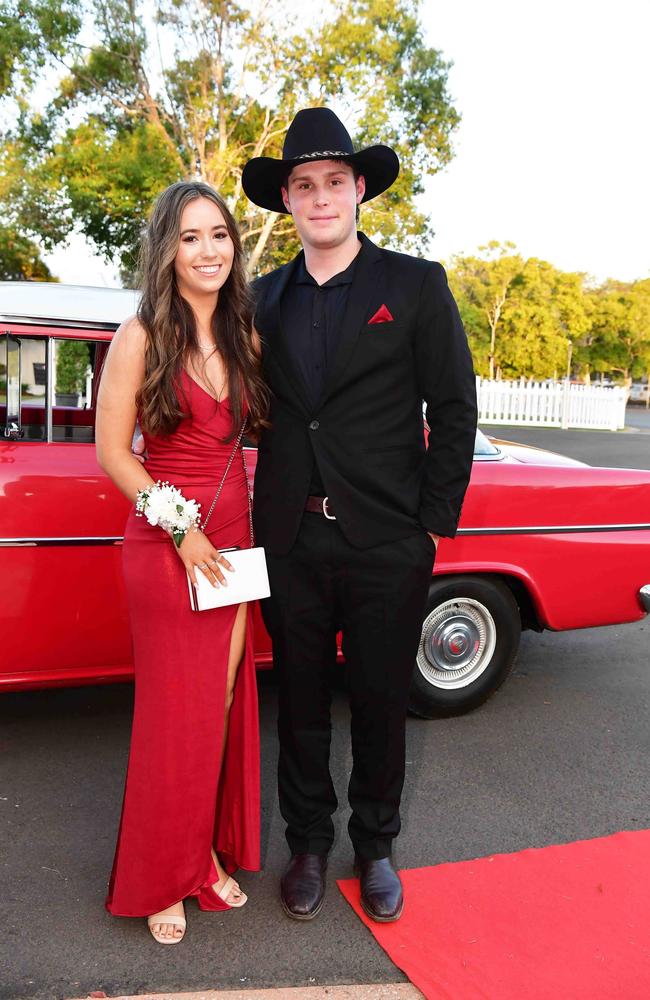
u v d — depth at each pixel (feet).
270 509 7.84
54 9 48.21
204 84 51.70
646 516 12.55
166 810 7.43
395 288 7.54
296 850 8.30
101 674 10.61
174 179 51.90
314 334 7.67
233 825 8.20
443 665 12.07
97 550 10.21
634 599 12.60
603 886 8.41
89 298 10.62
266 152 55.88
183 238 7.12
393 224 57.26
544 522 11.92
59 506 10.00
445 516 7.72
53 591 10.14
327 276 7.72
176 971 7.20
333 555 7.70
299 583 7.86
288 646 8.00
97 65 50.49
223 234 7.27
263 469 7.96
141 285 7.30
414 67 54.08
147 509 7.03
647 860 8.89
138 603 7.47
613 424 71.05
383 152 7.50
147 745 7.45
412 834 9.30
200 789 7.55
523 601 12.62
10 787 10.18
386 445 7.64
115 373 7.17
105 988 6.98
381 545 7.68
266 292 8.05
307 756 8.22
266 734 11.76
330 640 8.20
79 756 11.02
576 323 143.74
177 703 7.42
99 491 10.13
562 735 12.00
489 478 11.55
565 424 68.74
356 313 7.50
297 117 7.57
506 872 8.62
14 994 6.87
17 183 51.37
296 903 7.88
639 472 12.59
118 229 53.88
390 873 8.12
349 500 7.59
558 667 14.93
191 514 7.06
